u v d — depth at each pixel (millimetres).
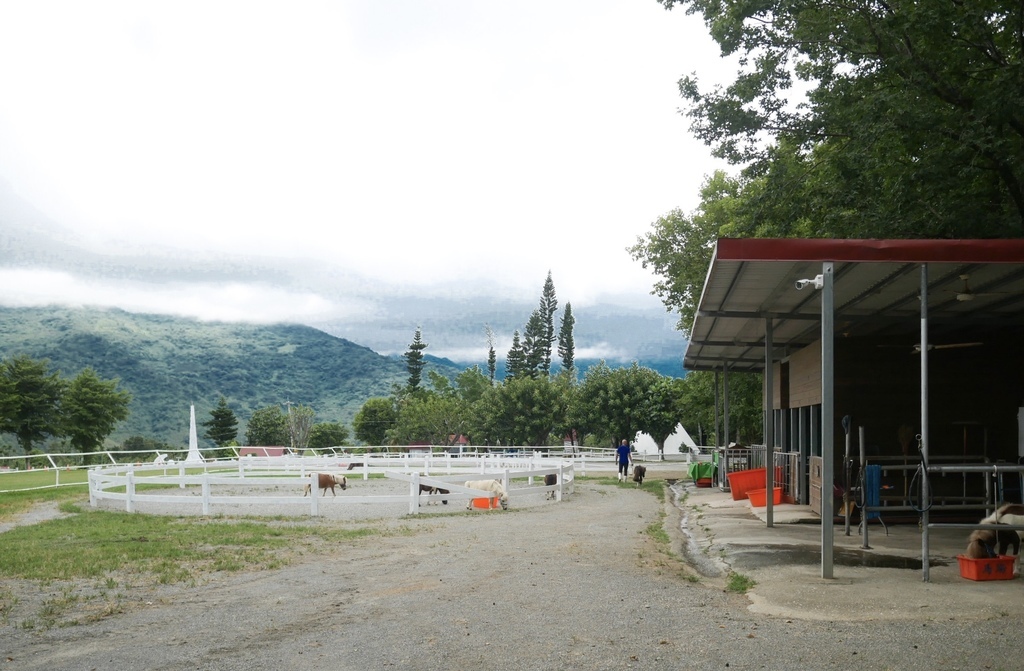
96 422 75688
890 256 10258
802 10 19125
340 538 14797
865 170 17750
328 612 8547
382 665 6559
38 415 73438
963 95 17453
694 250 40656
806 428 20688
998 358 16438
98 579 10633
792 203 21375
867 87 19047
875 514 14633
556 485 24031
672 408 75750
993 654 6648
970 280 11953
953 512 16156
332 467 36875
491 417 85750
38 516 20203
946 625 7688
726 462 27562
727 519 17672
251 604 9000
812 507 18250
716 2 20359
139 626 8008
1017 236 16656
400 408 113188
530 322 122750
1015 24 17641
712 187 41219
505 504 21109
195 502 19984
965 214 16906
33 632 7797
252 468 36656
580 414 78562
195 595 9555
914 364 16578
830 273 10430
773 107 21297
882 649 6852
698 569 11812
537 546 13609
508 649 6992
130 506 20797
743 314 15273
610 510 20812
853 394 16672
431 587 9867
